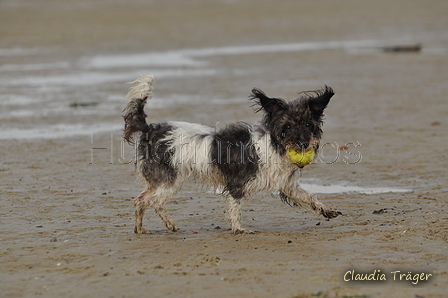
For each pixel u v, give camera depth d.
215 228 11.37
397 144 19.33
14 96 30.03
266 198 13.62
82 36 54.72
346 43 51.88
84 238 10.54
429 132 20.92
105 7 78.31
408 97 28.17
